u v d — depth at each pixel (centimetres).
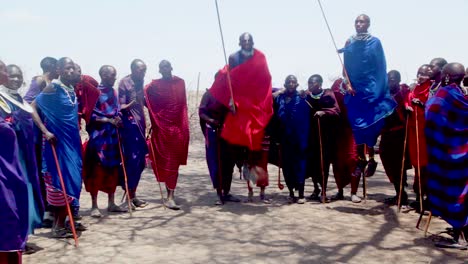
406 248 542
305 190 916
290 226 636
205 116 750
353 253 523
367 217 685
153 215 700
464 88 561
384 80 693
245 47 723
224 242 564
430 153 559
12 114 471
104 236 587
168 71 739
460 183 537
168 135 736
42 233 602
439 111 549
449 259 505
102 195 872
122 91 714
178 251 529
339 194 804
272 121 774
